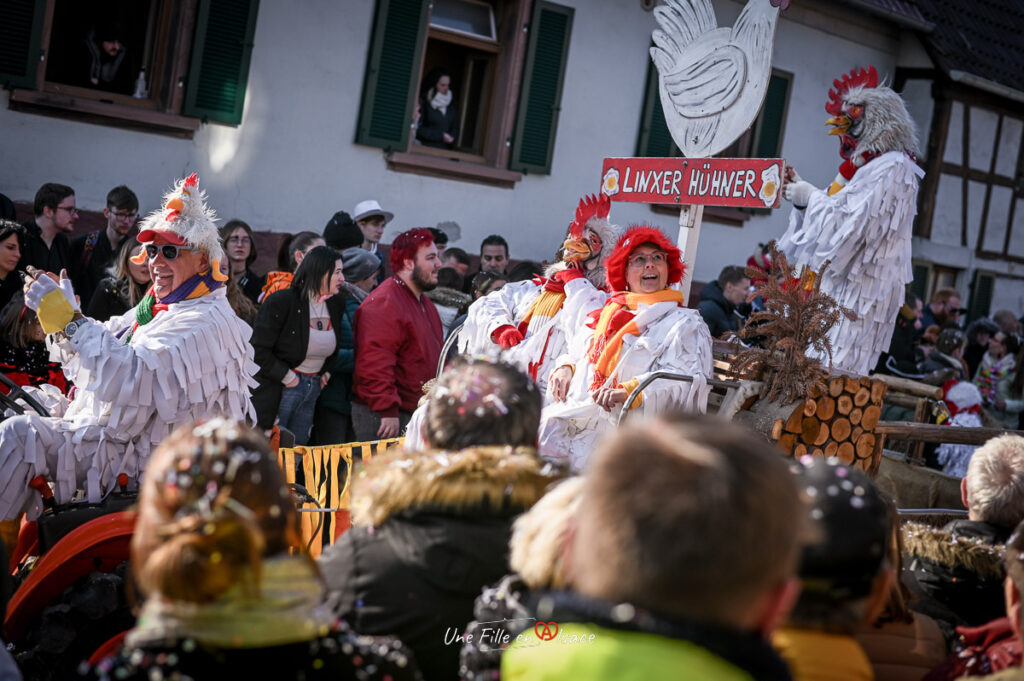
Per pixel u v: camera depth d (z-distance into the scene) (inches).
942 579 95.7
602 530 48.3
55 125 277.3
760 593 48.0
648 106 394.0
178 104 296.8
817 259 195.0
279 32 311.6
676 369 148.9
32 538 138.3
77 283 243.3
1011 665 75.1
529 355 166.6
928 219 484.4
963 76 449.7
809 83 438.3
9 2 265.4
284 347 191.8
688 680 46.1
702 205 170.2
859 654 65.9
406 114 338.3
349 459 157.8
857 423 159.5
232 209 312.2
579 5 369.7
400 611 74.4
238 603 56.6
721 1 392.2
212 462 58.4
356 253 245.4
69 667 117.0
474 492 74.5
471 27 362.0
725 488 46.7
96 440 134.7
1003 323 392.2
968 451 256.1
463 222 361.4
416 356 204.2
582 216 170.9
